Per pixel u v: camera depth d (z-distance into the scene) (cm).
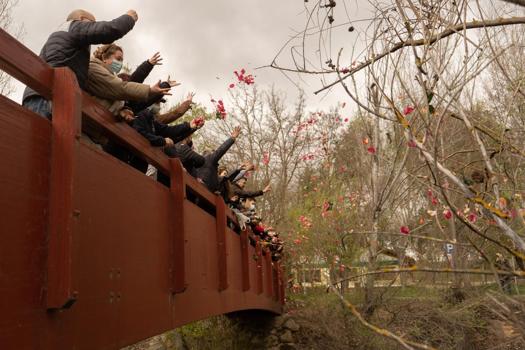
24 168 230
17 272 221
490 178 299
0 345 208
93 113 293
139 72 430
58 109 254
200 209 539
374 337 1095
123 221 333
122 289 328
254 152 1994
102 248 298
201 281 530
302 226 1625
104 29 311
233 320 1402
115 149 406
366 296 1165
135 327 348
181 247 438
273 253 1268
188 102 514
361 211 1393
